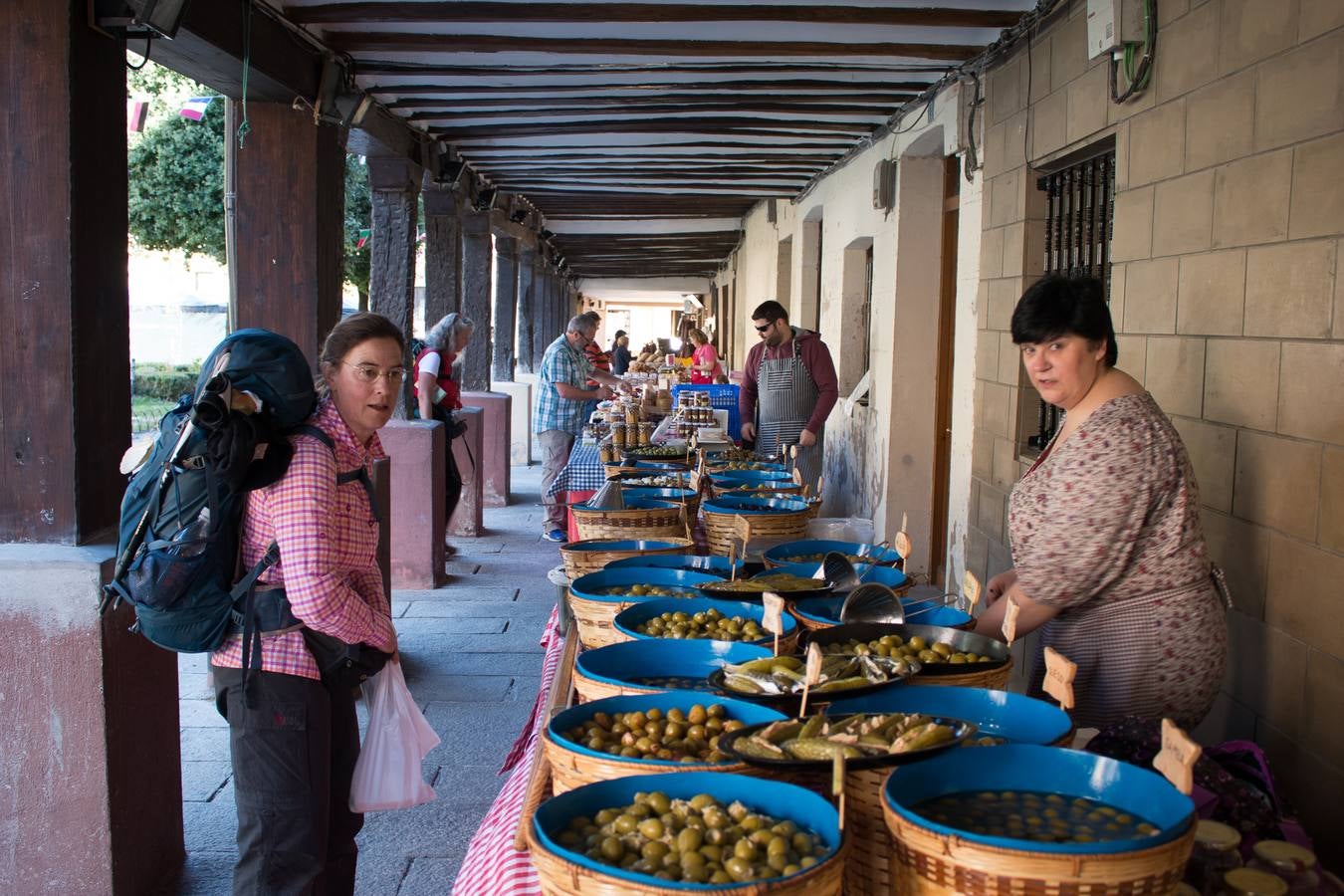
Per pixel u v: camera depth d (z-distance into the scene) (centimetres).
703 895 131
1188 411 329
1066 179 459
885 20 480
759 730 184
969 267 567
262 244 525
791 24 504
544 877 144
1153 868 131
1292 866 169
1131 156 369
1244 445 296
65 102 298
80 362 310
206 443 242
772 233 1280
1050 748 165
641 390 1291
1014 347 485
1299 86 270
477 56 569
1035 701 191
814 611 270
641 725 194
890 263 738
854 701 195
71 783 311
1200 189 321
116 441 333
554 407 902
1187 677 245
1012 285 493
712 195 1207
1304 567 268
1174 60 338
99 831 313
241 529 262
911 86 634
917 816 141
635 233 1603
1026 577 249
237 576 263
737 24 502
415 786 291
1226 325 306
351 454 272
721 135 836
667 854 147
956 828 148
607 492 424
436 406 772
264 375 252
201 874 353
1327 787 257
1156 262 351
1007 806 158
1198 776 194
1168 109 342
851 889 168
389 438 722
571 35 527
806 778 174
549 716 244
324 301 540
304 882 267
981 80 548
